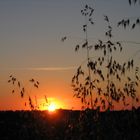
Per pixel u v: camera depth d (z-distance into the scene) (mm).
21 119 11250
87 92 9055
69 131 9344
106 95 8828
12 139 10648
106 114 8867
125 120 8641
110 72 8539
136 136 8406
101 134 8727
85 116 9141
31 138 10547
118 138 8531
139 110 8602
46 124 10445
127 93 8570
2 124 11352
